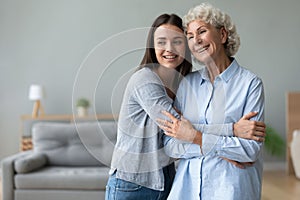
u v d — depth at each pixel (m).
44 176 4.29
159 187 1.96
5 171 4.33
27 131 6.35
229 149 1.91
